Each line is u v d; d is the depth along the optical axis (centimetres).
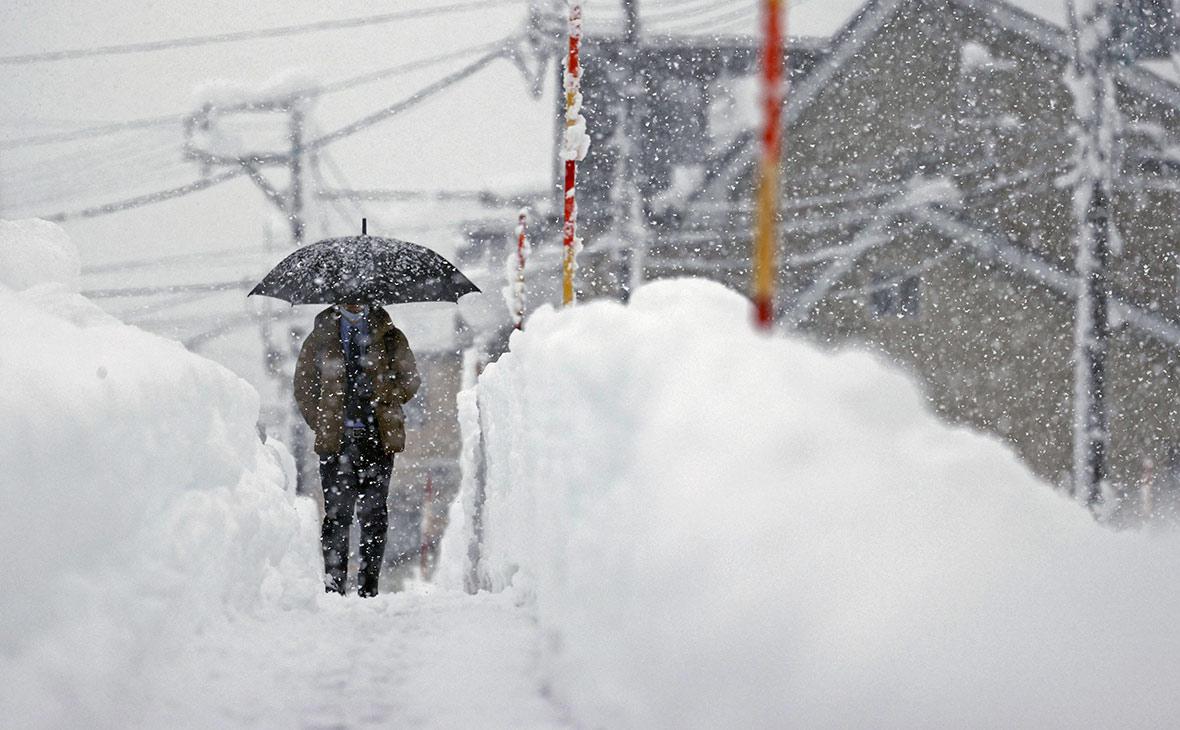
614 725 1097
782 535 934
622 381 1259
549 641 1431
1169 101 9869
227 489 1820
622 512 1170
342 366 2698
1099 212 8294
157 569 1394
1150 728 736
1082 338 8075
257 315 9112
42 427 1138
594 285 9869
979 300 9806
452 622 1872
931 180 9894
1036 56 9906
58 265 2072
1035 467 9725
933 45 9931
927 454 1015
